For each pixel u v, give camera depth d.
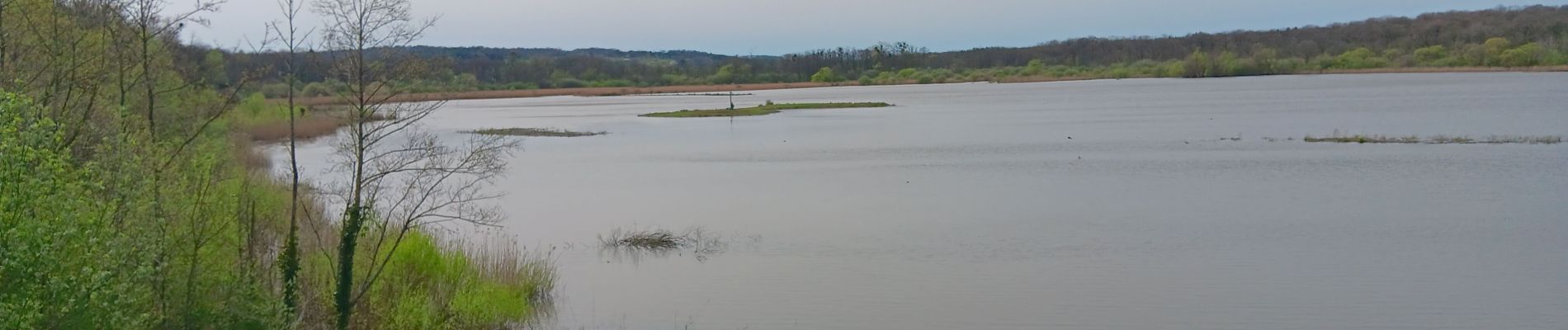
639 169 50.00
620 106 132.12
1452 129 62.00
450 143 62.72
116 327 11.41
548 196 39.75
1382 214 32.31
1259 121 74.06
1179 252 26.58
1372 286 22.59
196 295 13.78
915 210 34.78
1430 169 42.78
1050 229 30.28
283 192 26.91
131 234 12.34
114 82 17.94
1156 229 30.06
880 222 32.06
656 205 36.78
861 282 23.38
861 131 74.25
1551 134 56.47
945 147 59.59
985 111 99.38
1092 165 48.09
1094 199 36.84
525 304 19.95
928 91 173.62
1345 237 28.52
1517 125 63.53
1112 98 122.50
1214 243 27.92
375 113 16.78
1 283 10.30
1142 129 70.06
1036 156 53.06
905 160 52.34
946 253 26.69
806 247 27.69
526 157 57.66
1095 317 20.30
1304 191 37.59
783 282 23.30
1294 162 46.88
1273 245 27.47
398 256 18.83
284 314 15.14
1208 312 20.59
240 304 14.25
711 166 51.16
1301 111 83.62
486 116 109.06
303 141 61.09
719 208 35.94
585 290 22.34
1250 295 21.89
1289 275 23.84
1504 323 19.66
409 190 21.83
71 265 11.12
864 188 41.16
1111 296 21.92
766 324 19.77
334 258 18.41
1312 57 198.50
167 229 13.50
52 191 11.29
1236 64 195.75
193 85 19.44
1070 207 34.88
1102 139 62.75
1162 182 41.12
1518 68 161.88
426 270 19.20
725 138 70.12
